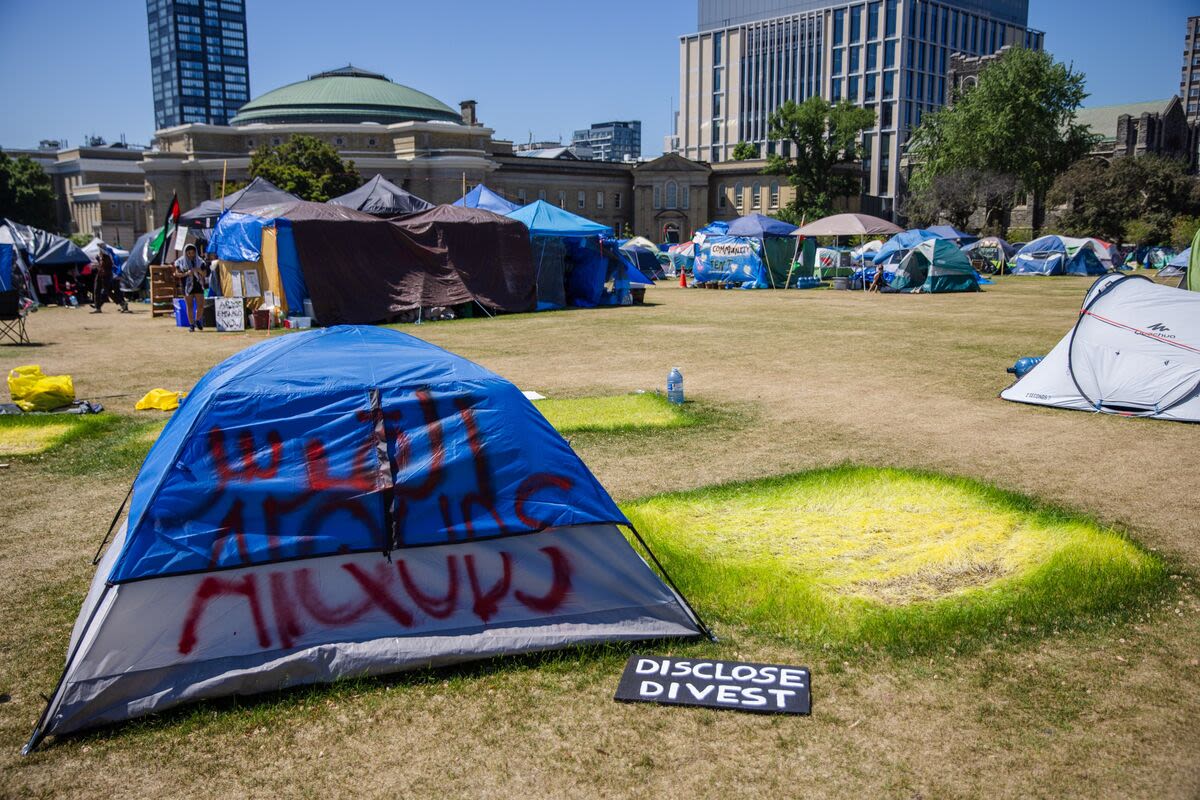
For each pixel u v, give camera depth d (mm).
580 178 93250
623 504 6855
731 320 22078
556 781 3541
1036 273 47312
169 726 3963
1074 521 6359
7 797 3488
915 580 5445
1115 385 10500
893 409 10703
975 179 62750
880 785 3479
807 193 80938
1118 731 3824
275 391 4574
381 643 4383
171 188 85875
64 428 9695
